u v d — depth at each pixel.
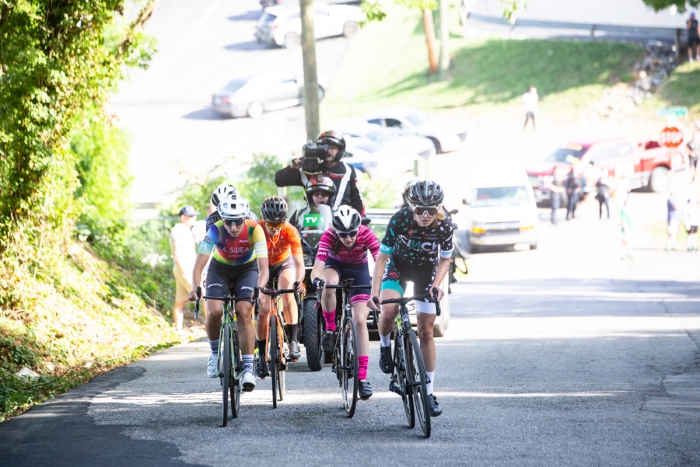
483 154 115.75
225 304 27.47
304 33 59.94
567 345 40.41
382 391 30.97
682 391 29.89
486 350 39.41
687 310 53.06
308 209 38.50
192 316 52.97
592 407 27.61
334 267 30.25
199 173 73.62
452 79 141.75
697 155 113.50
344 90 142.38
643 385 31.08
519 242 87.81
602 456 21.98
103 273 49.44
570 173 102.56
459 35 156.38
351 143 100.44
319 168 39.44
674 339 41.53
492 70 141.88
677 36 133.88
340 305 33.91
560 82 135.25
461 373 34.03
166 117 124.31
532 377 33.00
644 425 25.08
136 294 49.97
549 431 24.59
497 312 54.53
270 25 146.75
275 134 114.38
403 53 150.00
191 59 144.38
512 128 126.44
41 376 34.12
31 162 39.94
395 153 98.94
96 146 58.31
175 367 36.81
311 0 59.88
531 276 75.38
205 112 126.12
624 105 127.00
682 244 90.88
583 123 125.75
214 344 28.47
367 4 71.44
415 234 25.03
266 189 72.50
